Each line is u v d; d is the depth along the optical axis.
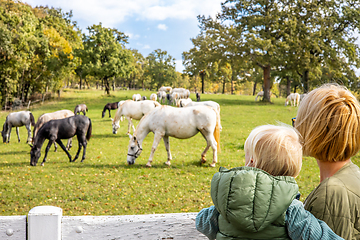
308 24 36.78
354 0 36.34
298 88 63.22
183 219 1.60
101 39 49.84
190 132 10.27
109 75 51.53
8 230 1.51
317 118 1.27
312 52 37.66
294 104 34.12
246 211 1.18
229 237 1.31
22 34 34.84
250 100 43.09
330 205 1.20
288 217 1.24
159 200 7.38
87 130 11.91
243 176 1.22
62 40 41.25
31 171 10.11
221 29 37.34
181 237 1.60
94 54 50.00
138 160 11.62
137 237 1.58
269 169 1.33
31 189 8.19
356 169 1.31
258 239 1.26
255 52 36.78
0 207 6.93
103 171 10.05
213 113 10.20
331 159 1.30
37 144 11.02
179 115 10.16
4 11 36.03
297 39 34.53
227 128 19.91
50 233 1.51
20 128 21.58
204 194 7.80
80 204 7.10
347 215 1.19
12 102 41.25
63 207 6.93
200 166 10.63
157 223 1.59
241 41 36.62
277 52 34.47
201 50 39.00
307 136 1.31
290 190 1.22
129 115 17.53
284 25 35.66
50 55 38.94
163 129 10.29
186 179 9.09
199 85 102.38
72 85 87.62
